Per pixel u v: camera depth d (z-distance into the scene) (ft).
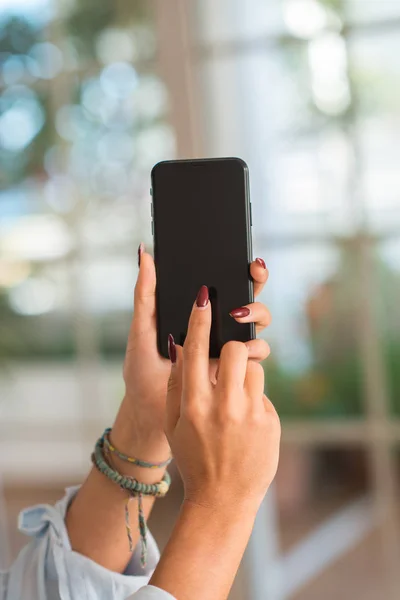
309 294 7.82
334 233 7.63
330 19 7.22
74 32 8.33
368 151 7.43
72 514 2.85
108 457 2.79
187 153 7.34
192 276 2.58
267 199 7.70
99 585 2.68
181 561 1.85
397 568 8.43
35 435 9.23
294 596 8.32
